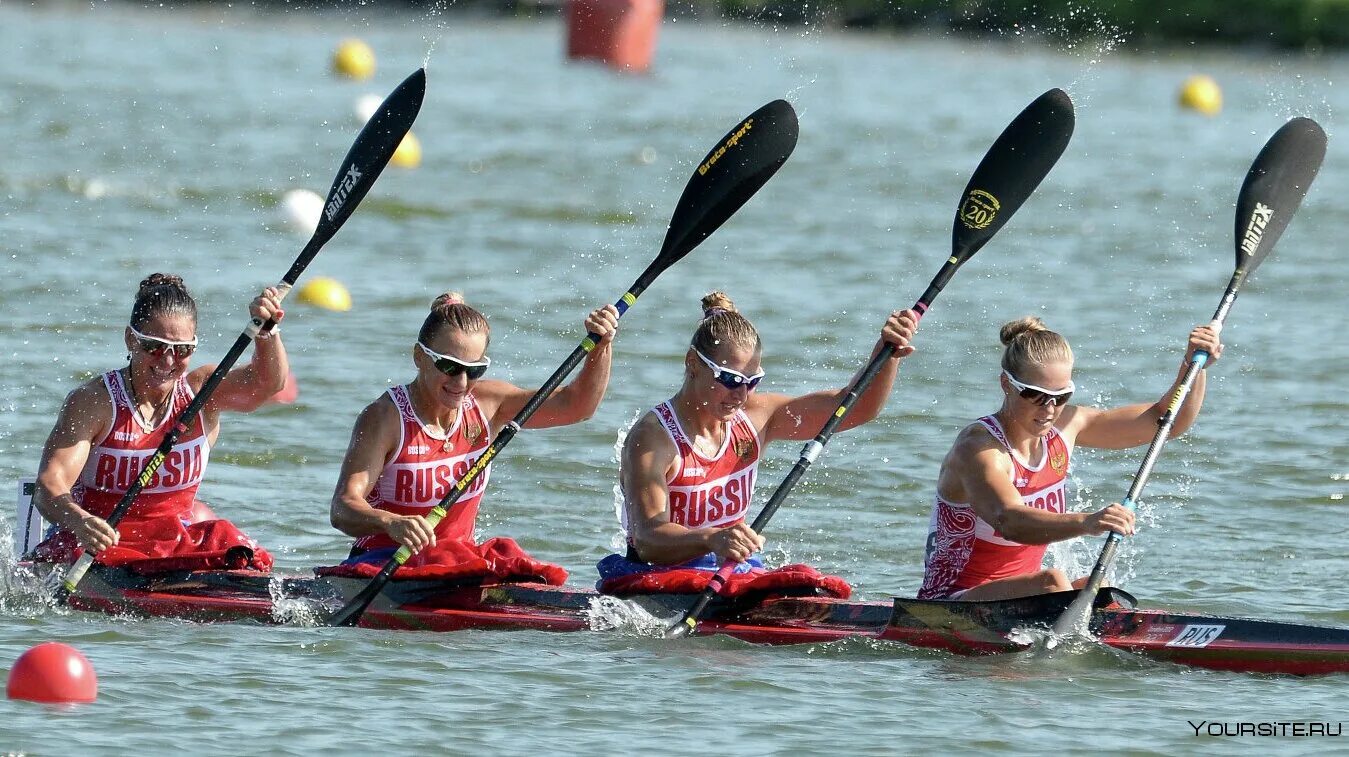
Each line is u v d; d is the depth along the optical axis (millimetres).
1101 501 41750
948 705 26328
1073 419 31047
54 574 31906
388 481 31812
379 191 86125
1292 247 77750
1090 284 68750
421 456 31750
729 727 24984
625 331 58781
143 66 136500
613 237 77000
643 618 30766
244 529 38312
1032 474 30047
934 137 112625
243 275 65250
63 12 178500
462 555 31781
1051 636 29125
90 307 58312
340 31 177375
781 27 187500
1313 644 28234
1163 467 44656
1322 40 166250
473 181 90688
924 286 67750
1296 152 35656
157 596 31797
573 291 65250
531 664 28266
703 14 189250
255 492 41156
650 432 30953
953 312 63219
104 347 53219
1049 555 36781
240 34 168875
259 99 119625
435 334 30906
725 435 31453
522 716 25281
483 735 24344
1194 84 132000
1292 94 143500
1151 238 79062
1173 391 31359
